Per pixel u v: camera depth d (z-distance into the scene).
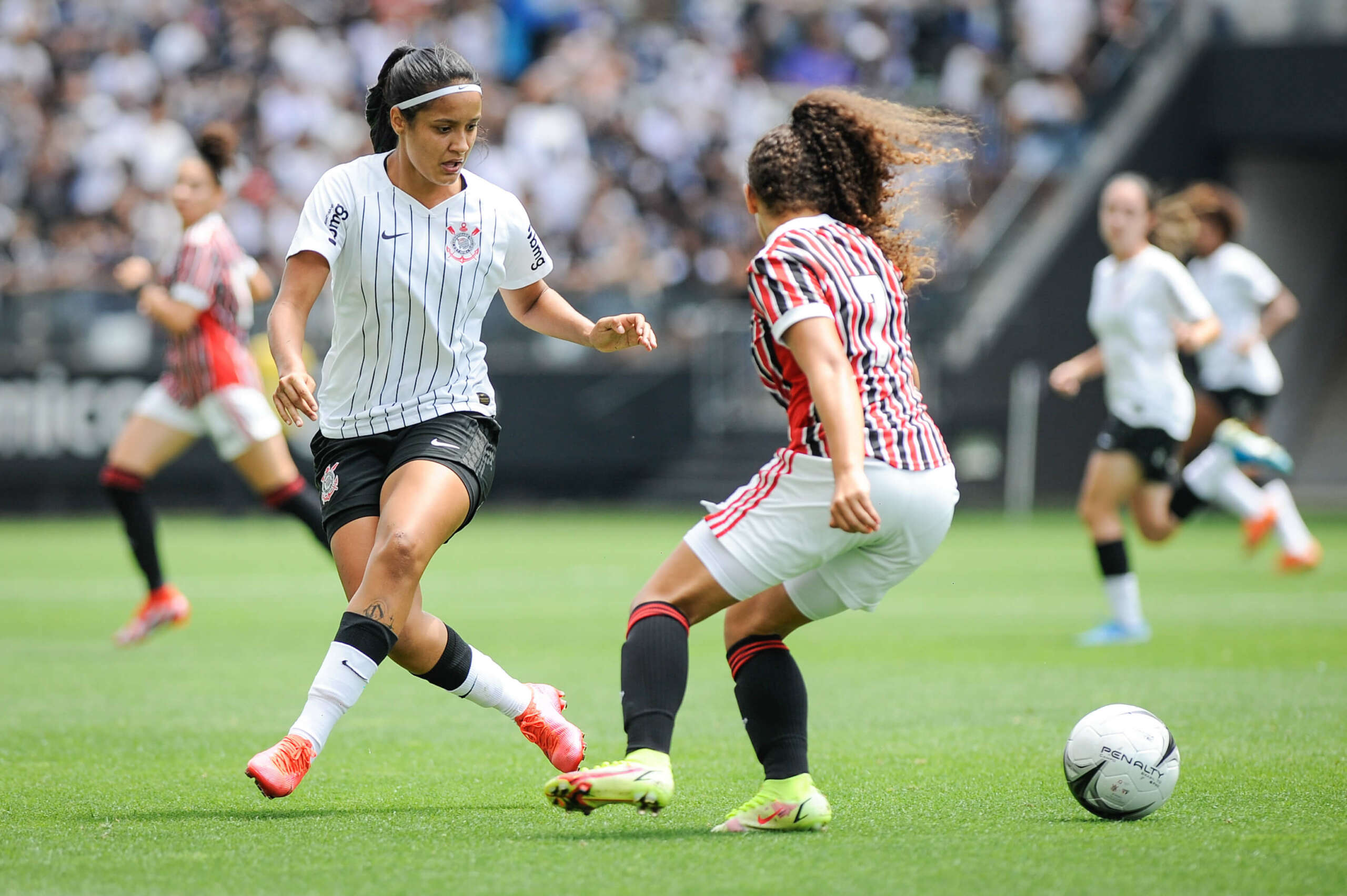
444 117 15.11
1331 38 75.06
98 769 18.44
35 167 77.12
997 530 64.12
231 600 40.66
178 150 77.88
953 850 13.51
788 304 13.42
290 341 15.17
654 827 14.82
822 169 14.45
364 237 15.67
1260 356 41.75
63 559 52.41
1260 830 14.40
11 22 79.44
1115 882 12.30
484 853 13.51
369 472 16.08
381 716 22.80
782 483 13.79
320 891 12.14
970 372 72.94
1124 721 14.99
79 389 69.75
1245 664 27.78
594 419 73.31
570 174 79.19
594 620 36.28
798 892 12.00
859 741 20.23
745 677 14.59
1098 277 31.36
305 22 82.94
